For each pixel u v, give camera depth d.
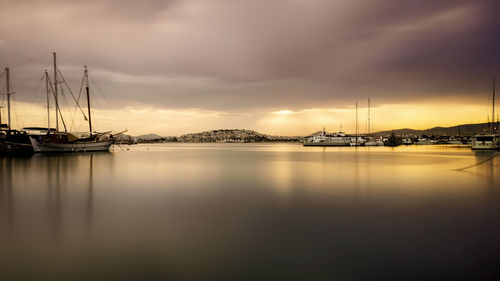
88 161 53.00
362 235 12.14
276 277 8.62
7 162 48.62
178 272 8.93
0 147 67.69
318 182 27.30
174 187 24.56
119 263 9.56
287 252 10.40
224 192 22.06
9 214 15.54
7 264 9.53
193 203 18.25
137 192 22.12
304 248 10.74
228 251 10.51
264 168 42.19
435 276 8.63
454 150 114.62
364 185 25.31
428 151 104.81
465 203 17.97
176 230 12.88
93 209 16.66
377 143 180.62
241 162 55.12
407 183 26.39
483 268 9.12
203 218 14.73
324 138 170.75
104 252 10.46
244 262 9.60
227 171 37.94
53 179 29.34
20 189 23.39
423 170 38.22
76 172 35.78
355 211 16.08
